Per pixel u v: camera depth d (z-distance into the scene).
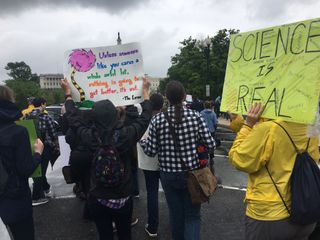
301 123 2.47
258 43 2.76
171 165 3.75
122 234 3.39
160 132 3.76
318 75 2.39
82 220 5.68
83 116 3.43
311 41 2.45
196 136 3.76
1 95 3.18
